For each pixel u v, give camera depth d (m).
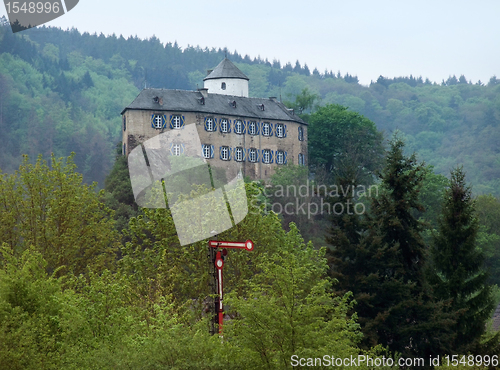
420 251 34.12
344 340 16.00
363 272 33.06
